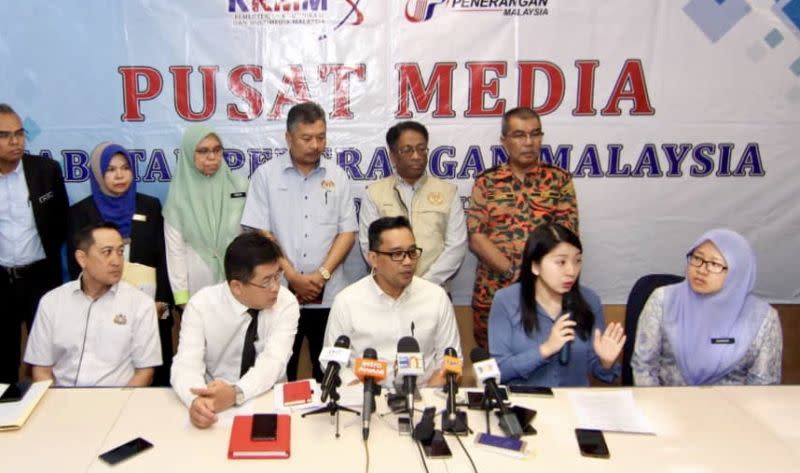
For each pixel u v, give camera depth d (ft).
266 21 11.57
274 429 6.10
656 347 8.35
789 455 5.90
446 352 6.43
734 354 7.88
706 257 7.79
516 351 8.04
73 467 5.60
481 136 11.94
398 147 10.29
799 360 12.76
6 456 5.75
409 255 7.67
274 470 5.58
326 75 11.74
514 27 11.61
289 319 7.93
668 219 12.30
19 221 10.30
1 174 10.16
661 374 8.46
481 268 11.02
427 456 5.84
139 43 11.50
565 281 7.59
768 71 11.80
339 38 11.64
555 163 12.05
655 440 6.16
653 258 12.45
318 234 10.52
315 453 5.87
